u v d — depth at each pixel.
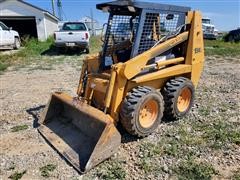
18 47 18.41
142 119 4.43
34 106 6.46
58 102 5.18
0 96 7.45
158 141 4.46
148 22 4.53
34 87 8.27
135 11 4.45
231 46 18.91
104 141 3.82
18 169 3.90
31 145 4.54
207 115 5.51
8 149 4.45
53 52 16.34
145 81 4.50
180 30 5.07
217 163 3.86
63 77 9.52
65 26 15.31
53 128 4.91
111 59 4.80
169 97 4.90
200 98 6.62
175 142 4.43
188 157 4.01
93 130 4.19
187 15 5.12
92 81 4.63
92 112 4.17
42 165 3.97
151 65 4.59
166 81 5.03
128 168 3.80
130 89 4.41
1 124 5.48
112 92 4.22
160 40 4.76
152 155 4.08
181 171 3.69
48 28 24.25
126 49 4.70
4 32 17.05
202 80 8.60
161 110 4.61
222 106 6.04
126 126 4.29
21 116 5.85
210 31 24.55
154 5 4.54
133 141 4.46
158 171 3.72
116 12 4.69
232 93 7.05
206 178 3.53
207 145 4.33
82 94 4.93
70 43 14.98
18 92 7.78
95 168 3.82
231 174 3.62
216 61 12.87
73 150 4.18
